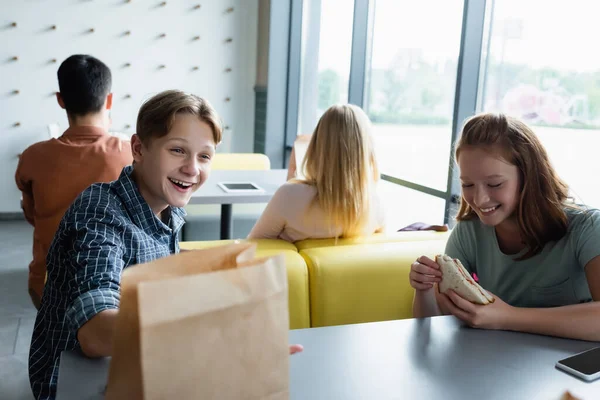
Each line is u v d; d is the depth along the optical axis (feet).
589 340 3.32
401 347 3.13
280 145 16.90
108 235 3.15
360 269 5.46
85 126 6.34
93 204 3.28
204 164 3.37
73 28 15.30
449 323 3.51
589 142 6.54
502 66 8.26
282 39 16.26
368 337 3.26
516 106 7.97
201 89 16.83
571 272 3.89
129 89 16.14
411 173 10.76
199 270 1.88
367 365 2.89
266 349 1.82
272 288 1.82
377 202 6.61
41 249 6.38
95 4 15.38
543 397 2.62
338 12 14.08
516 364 2.96
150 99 3.37
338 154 5.94
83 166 6.20
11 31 14.82
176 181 3.34
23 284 10.67
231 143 17.43
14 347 8.03
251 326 1.77
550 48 7.19
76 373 2.63
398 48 11.28
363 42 12.76
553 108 7.16
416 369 2.86
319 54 15.34
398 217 11.19
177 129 3.22
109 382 1.78
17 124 15.33
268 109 16.57
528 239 3.92
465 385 2.71
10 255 12.50
